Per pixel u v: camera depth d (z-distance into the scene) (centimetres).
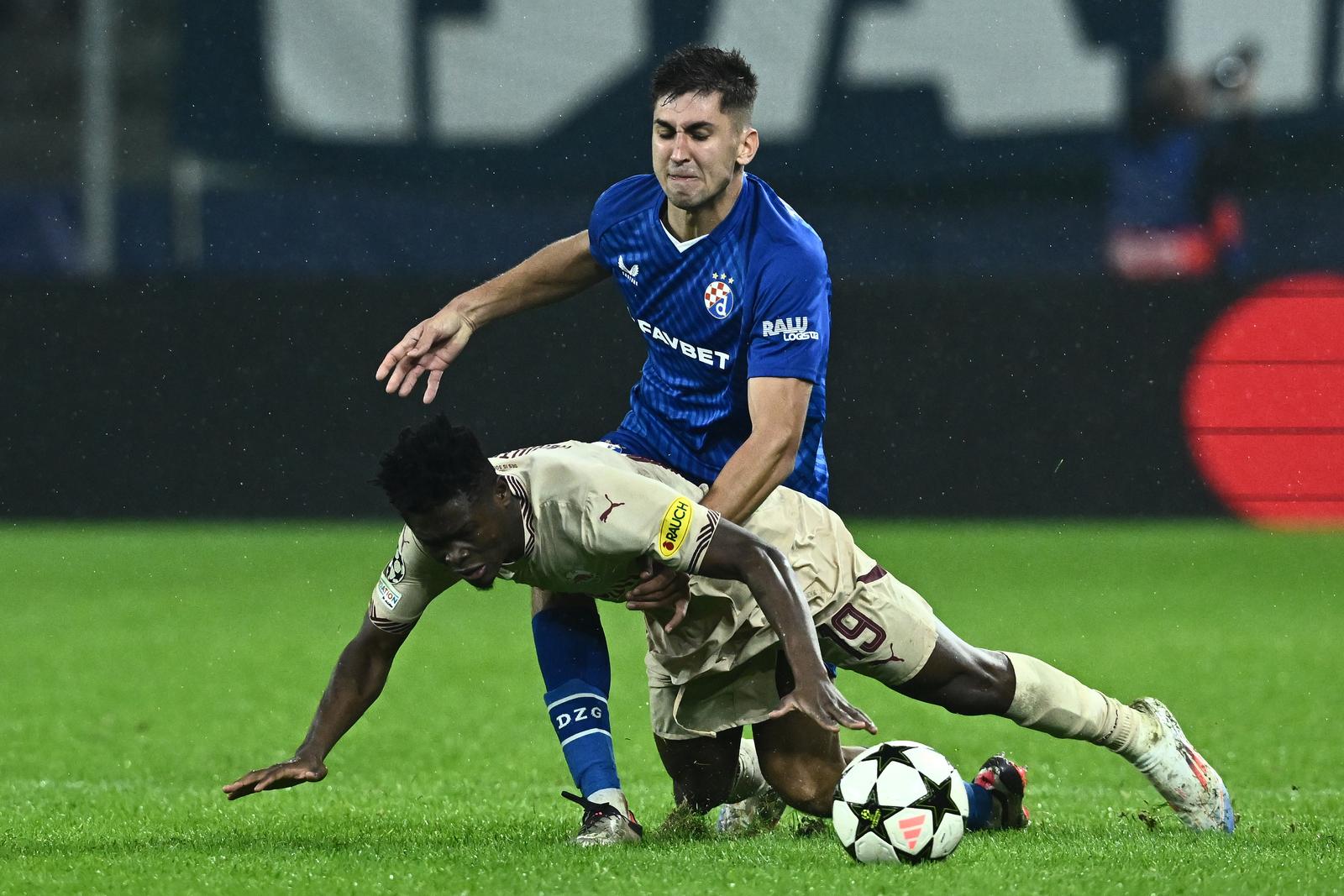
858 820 1358
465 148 5038
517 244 5062
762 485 1529
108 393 4975
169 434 4978
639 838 1485
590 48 4988
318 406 4938
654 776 1988
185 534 4947
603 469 1390
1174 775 1567
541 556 1395
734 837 1574
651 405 1712
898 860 1349
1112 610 3541
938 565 4222
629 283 1692
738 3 4962
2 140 6856
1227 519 4894
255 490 4997
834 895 1220
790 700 1317
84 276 4944
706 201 1593
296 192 5094
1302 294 4797
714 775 1617
